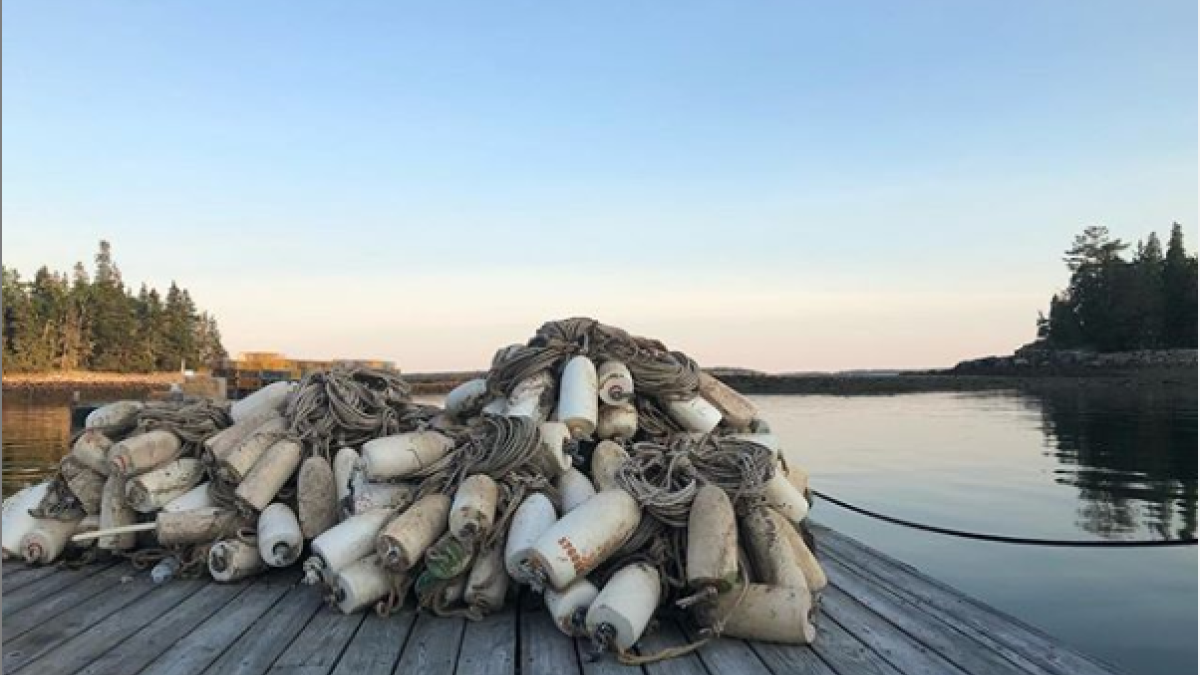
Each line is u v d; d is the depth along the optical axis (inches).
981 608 213.6
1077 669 169.9
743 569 183.2
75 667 165.6
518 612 200.1
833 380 3597.4
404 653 173.3
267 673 162.4
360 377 289.1
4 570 241.0
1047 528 579.2
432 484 218.1
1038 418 1760.6
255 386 1314.0
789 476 271.7
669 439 250.8
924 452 1104.2
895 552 494.9
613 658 169.6
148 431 252.7
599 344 275.0
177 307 4426.7
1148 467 936.9
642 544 190.5
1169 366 3467.0
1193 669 303.0
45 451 993.5
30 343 3836.1
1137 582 427.8
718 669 165.5
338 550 199.5
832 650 177.8
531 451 218.2
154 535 247.1
